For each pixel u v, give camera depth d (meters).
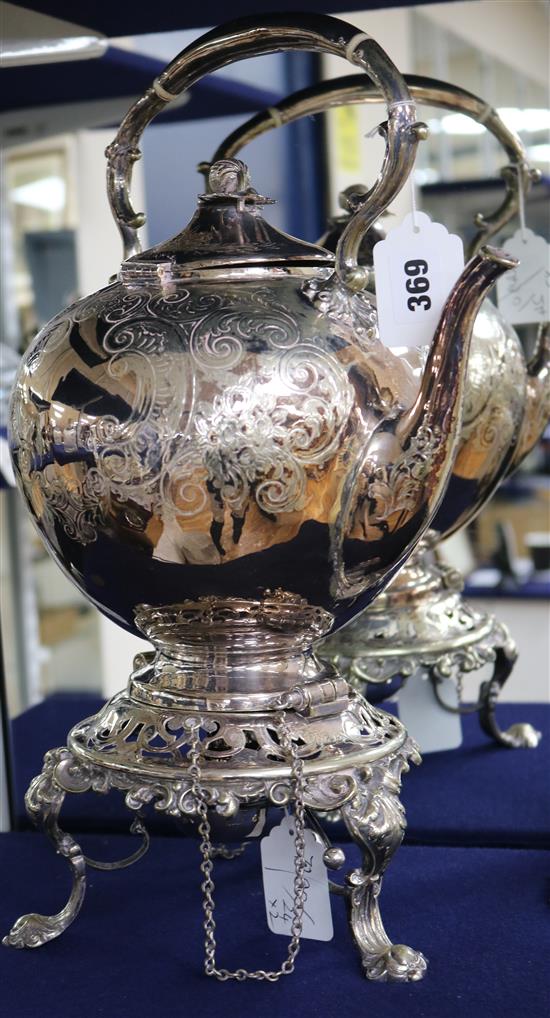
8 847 0.90
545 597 2.50
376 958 0.66
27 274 2.11
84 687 2.26
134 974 0.67
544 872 0.81
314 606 0.66
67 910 0.73
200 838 0.72
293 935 0.66
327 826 0.87
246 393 0.61
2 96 1.29
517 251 1.02
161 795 0.64
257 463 0.60
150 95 0.74
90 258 2.09
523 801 0.93
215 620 0.65
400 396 0.65
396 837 0.65
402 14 2.21
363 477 0.63
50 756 0.71
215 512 0.61
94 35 1.03
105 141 2.04
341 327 0.65
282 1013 0.62
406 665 0.94
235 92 1.32
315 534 0.62
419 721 1.04
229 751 0.64
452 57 2.59
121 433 0.62
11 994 0.65
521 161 1.02
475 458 0.90
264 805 0.66
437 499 0.66
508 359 0.92
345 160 1.70
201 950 0.71
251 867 0.85
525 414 0.99
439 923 0.72
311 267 0.68
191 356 0.62
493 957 0.68
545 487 2.73
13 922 0.75
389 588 0.96
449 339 0.65
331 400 0.62
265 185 1.60
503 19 2.50
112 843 0.91
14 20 0.95
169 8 0.97
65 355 0.65
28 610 2.03
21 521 1.99
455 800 0.93
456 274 0.72
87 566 0.66
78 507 0.64
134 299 0.66
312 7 0.98
